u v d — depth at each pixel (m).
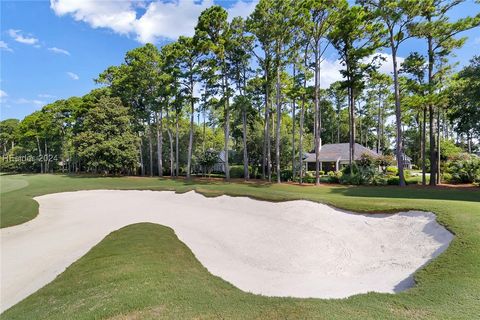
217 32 29.38
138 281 6.04
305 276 7.66
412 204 9.61
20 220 14.75
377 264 7.62
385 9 20.78
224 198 15.91
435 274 5.71
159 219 14.34
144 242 9.46
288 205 12.62
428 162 38.09
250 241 10.39
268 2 24.95
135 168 42.94
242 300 5.12
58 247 10.57
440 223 7.90
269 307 4.74
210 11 28.30
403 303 4.67
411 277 6.11
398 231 8.74
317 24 24.27
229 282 6.77
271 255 9.14
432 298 4.74
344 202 11.25
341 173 28.48
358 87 27.14
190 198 17.81
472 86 19.19
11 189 27.72
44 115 53.41
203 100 31.53
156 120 40.41
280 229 10.84
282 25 24.53
